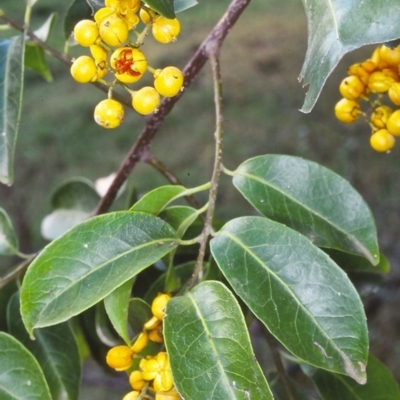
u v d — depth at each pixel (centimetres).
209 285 15
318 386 22
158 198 17
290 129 72
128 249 16
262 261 15
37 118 85
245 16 95
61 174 77
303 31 87
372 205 61
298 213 17
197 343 14
